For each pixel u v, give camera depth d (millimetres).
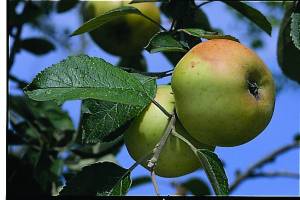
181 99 672
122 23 869
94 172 673
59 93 646
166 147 687
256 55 686
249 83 675
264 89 686
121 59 946
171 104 689
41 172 891
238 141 675
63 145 930
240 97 662
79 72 657
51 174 893
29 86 648
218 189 642
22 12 989
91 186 671
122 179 668
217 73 662
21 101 942
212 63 666
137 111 684
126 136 703
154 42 718
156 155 655
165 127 687
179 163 692
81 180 673
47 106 953
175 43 722
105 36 884
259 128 678
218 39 693
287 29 845
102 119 686
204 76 664
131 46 893
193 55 676
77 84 653
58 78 654
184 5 810
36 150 919
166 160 690
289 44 849
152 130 688
